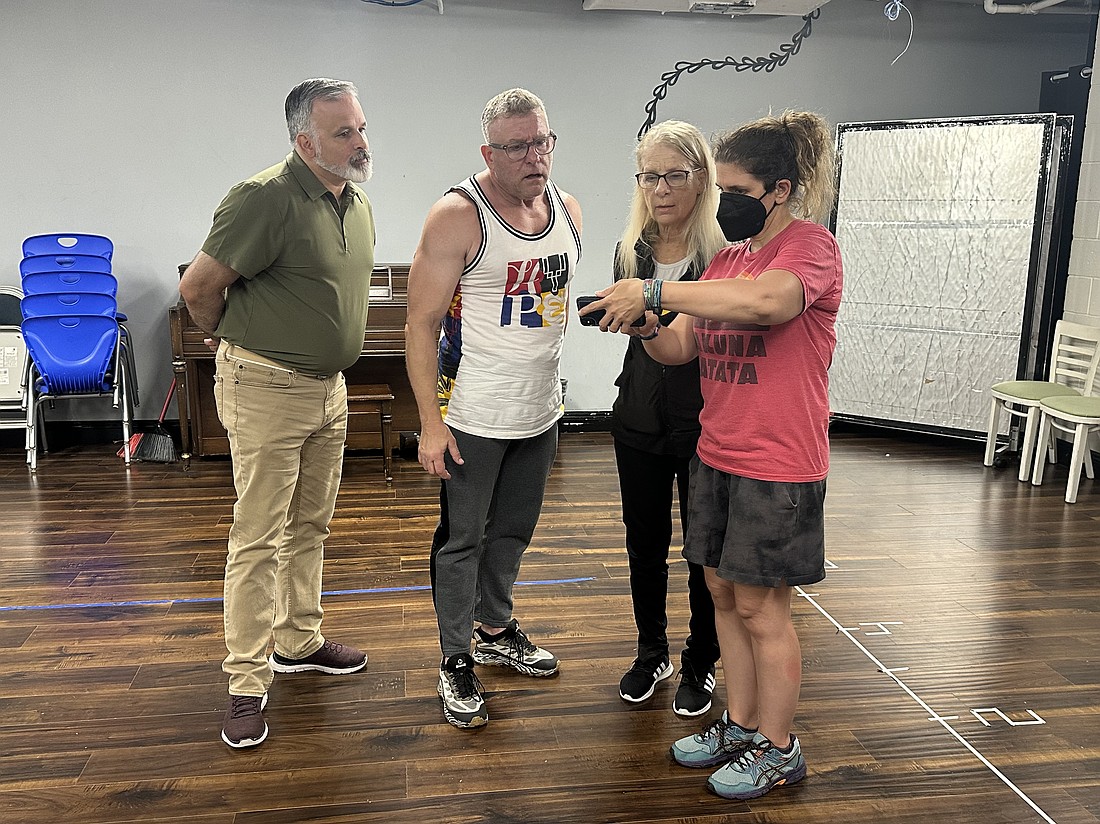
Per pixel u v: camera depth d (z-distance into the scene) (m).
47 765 2.37
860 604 3.39
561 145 5.77
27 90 5.21
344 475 4.95
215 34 5.31
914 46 5.98
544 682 2.81
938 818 2.21
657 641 2.74
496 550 2.78
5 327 5.12
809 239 2.00
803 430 2.06
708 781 2.31
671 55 5.76
